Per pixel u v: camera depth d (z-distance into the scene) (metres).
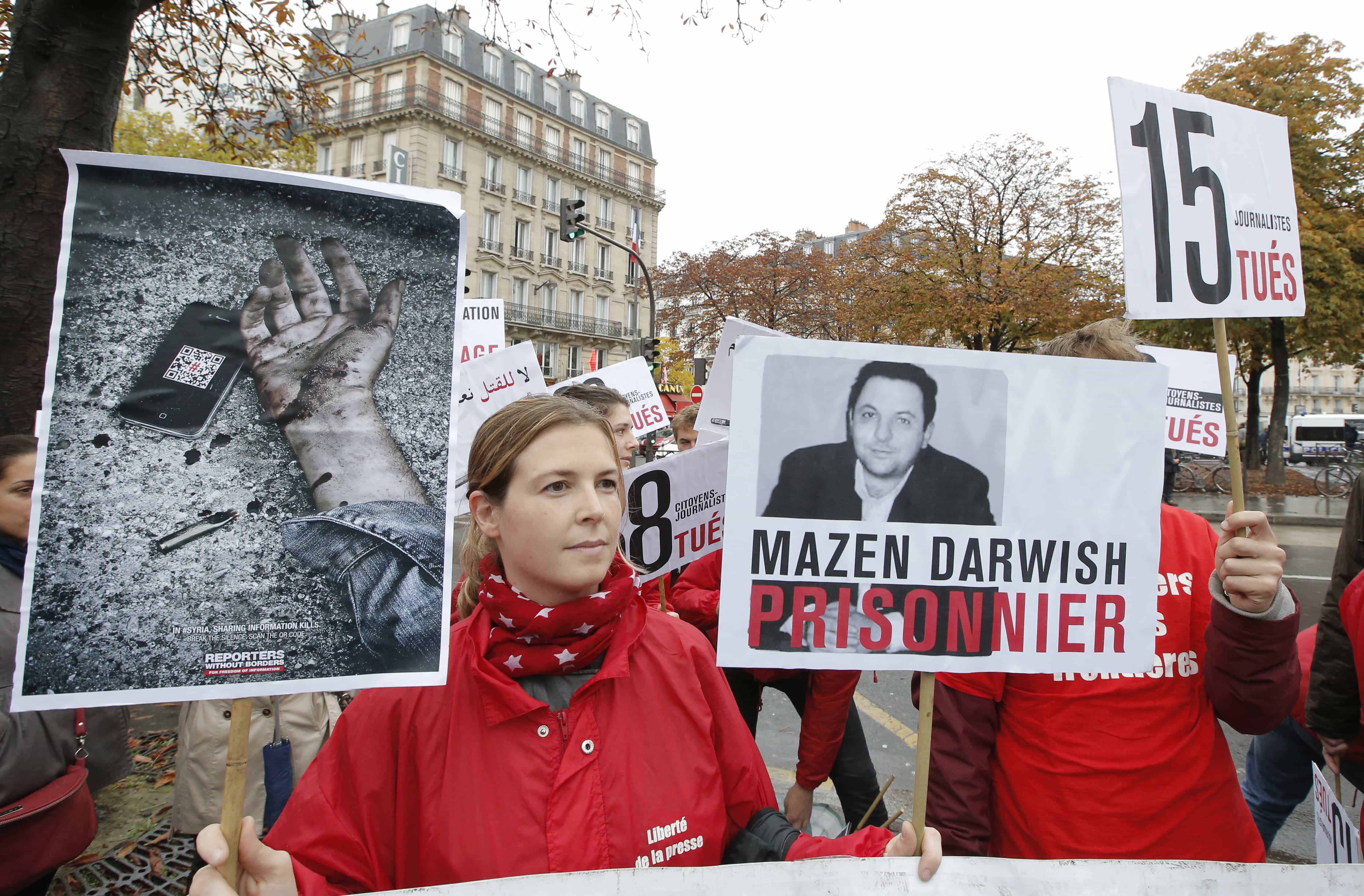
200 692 0.90
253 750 2.36
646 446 18.92
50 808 1.78
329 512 0.97
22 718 1.75
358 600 0.97
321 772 1.13
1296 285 1.50
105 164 0.90
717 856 1.19
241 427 0.94
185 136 15.70
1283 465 17.59
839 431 1.18
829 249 39.47
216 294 0.94
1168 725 1.47
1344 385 58.69
